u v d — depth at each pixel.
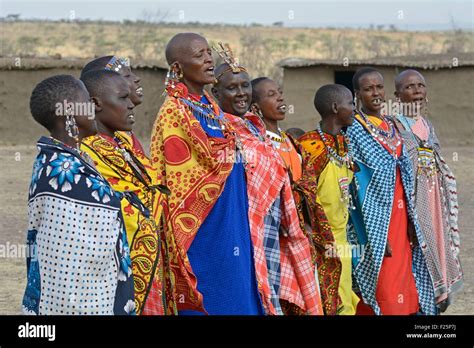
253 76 43.25
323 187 8.13
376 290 8.28
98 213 5.27
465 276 11.05
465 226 14.26
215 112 7.09
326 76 26.09
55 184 5.22
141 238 6.15
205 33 80.81
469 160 22.27
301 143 8.29
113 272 5.41
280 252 7.53
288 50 68.81
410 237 8.58
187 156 6.77
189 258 6.82
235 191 7.02
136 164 6.38
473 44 56.75
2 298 9.76
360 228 8.37
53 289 5.19
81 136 5.62
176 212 6.71
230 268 6.85
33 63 25.11
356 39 76.38
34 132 25.42
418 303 8.59
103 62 6.91
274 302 7.20
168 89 6.96
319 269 7.88
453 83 26.16
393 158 8.43
